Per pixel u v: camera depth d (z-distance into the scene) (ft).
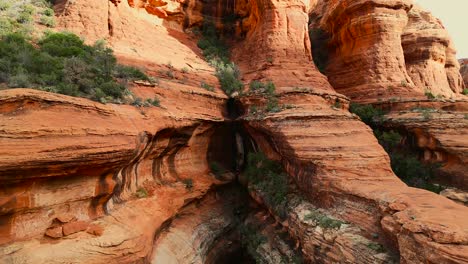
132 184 37.60
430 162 52.21
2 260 22.70
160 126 39.37
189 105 50.29
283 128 46.88
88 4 54.08
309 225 37.22
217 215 50.21
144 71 50.57
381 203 32.17
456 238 23.44
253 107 54.90
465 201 43.68
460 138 48.83
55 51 42.37
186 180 47.29
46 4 56.65
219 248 46.47
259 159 53.67
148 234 33.09
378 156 41.29
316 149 42.16
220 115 56.29
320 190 39.70
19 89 25.86
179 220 43.98
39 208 25.72
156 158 43.24
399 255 28.43
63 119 27.12
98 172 29.73
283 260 39.24
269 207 46.85
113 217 31.68
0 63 33.71
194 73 59.72
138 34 59.41
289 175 47.73
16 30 45.47
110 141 29.60
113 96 38.14
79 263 25.54
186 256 38.83
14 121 24.12
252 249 45.01
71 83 35.14
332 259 32.58
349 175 39.11
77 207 28.81
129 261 28.66
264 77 60.29
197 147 53.01
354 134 45.14
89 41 51.47
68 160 25.88
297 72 60.80
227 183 55.42
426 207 29.32
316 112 47.91
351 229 33.45
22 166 23.25
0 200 23.27
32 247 24.53
